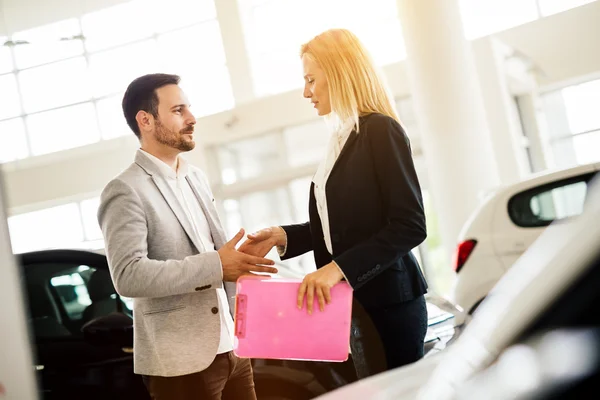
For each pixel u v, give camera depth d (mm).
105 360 2898
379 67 2025
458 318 3045
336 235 1915
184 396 2115
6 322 1812
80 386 2900
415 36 8742
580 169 4367
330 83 1954
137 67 12852
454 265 4574
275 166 10688
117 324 2889
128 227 2066
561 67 9797
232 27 11797
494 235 4457
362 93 1955
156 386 2141
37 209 12750
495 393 1091
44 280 3143
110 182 2141
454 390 1187
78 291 3105
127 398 2842
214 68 12258
